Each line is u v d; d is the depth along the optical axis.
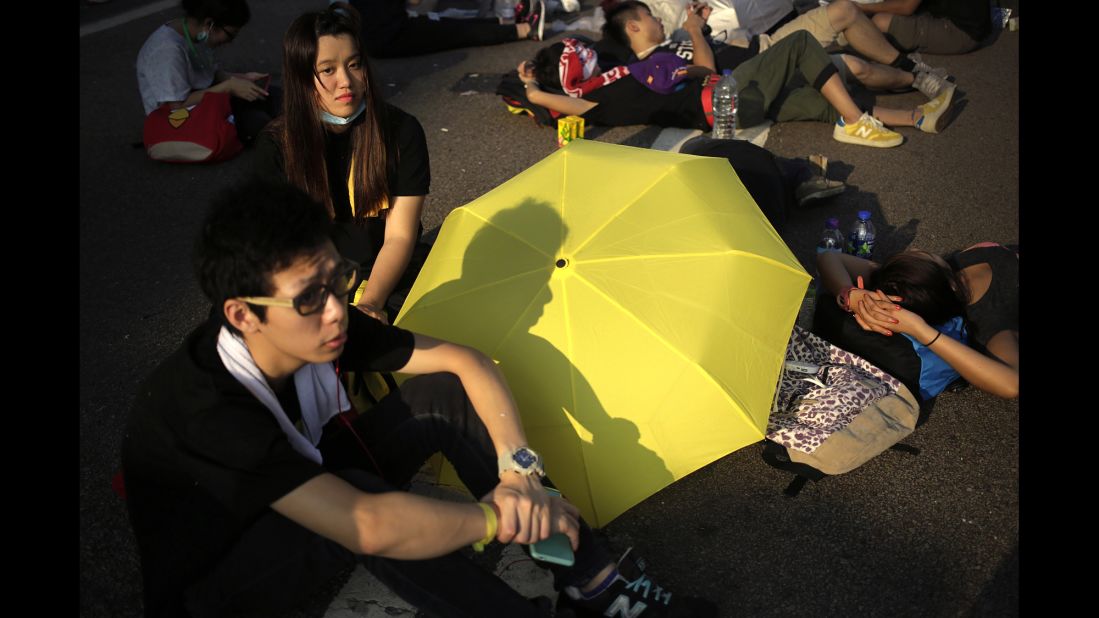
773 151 5.43
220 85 5.70
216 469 1.99
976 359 3.13
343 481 2.03
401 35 7.31
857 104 6.04
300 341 1.99
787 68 5.53
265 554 2.13
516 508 2.14
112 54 7.75
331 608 2.65
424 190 3.29
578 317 2.63
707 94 5.55
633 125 5.83
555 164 3.26
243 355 2.05
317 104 3.00
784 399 3.07
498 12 7.94
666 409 2.54
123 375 3.78
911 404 3.08
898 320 3.20
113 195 5.36
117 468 3.26
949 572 2.67
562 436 2.58
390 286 3.20
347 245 3.30
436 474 2.84
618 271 2.70
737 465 3.11
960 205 4.71
